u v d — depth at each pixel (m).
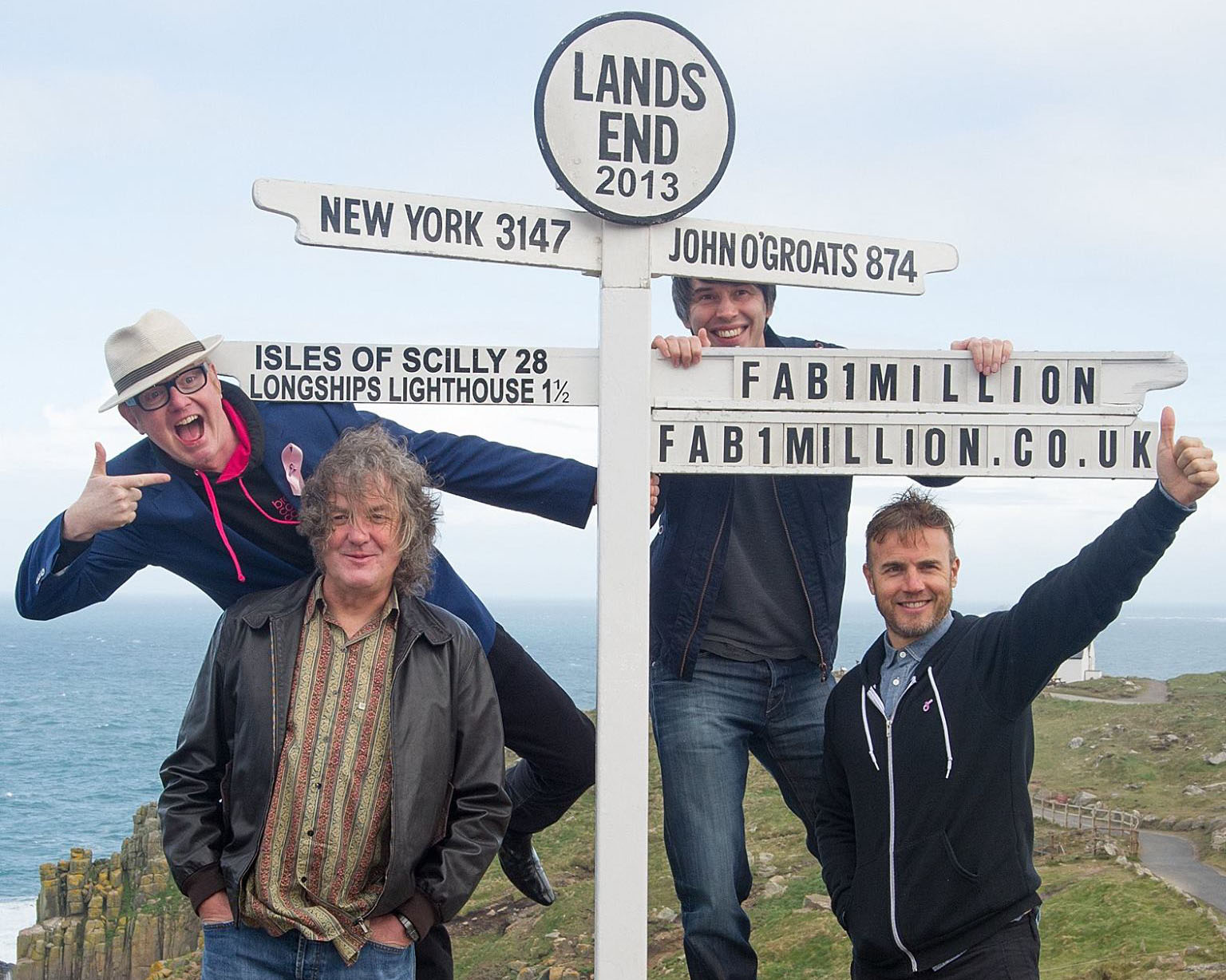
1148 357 4.11
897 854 3.62
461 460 4.17
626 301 3.97
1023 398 4.11
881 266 4.21
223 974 3.28
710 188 3.96
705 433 4.00
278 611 3.36
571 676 137.38
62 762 89.81
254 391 3.99
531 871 5.18
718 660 4.40
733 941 4.11
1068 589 3.46
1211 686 45.53
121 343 3.77
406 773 3.23
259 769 3.22
